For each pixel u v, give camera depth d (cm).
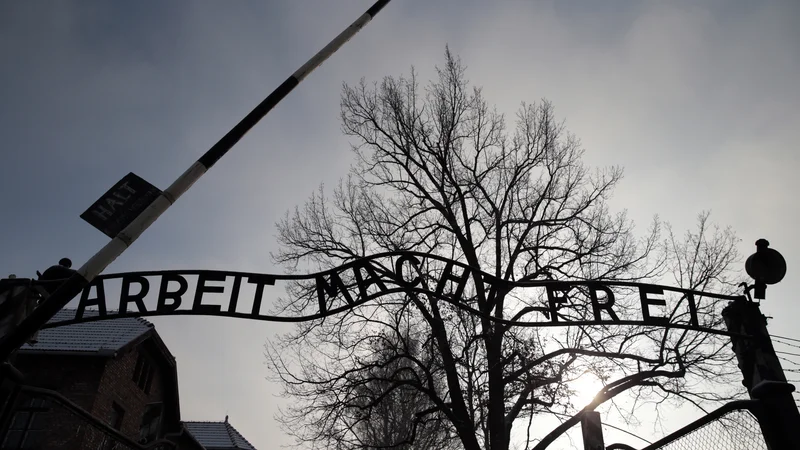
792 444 588
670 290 719
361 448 1655
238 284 642
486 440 1587
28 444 1677
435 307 1638
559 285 704
